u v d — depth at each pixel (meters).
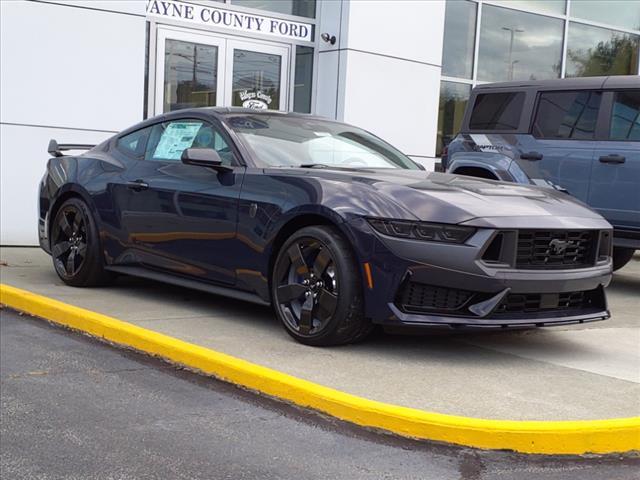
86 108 9.11
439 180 5.16
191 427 3.68
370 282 4.49
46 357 4.78
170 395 4.12
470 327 4.38
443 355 4.79
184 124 6.09
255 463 3.30
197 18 10.30
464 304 4.44
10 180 8.80
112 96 9.26
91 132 9.17
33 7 8.72
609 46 14.31
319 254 4.73
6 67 8.64
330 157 5.75
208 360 4.44
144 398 4.07
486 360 4.73
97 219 6.39
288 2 11.05
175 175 5.82
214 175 5.53
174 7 10.09
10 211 8.84
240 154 5.46
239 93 10.78
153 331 5.07
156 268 5.99
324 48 10.92
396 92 11.05
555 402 3.91
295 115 6.31
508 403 3.87
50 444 3.47
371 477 3.19
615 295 7.72
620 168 7.66
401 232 4.44
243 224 5.20
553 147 8.21
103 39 9.14
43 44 8.80
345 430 3.68
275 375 4.11
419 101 11.28
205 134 5.85
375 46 10.80
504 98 8.88
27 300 5.89
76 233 6.62
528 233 4.55
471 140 9.03
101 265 6.47
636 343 5.41
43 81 8.84
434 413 3.64
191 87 10.38
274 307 5.04
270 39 10.88
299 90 11.22
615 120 7.84
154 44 10.00
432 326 4.38
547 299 4.63
